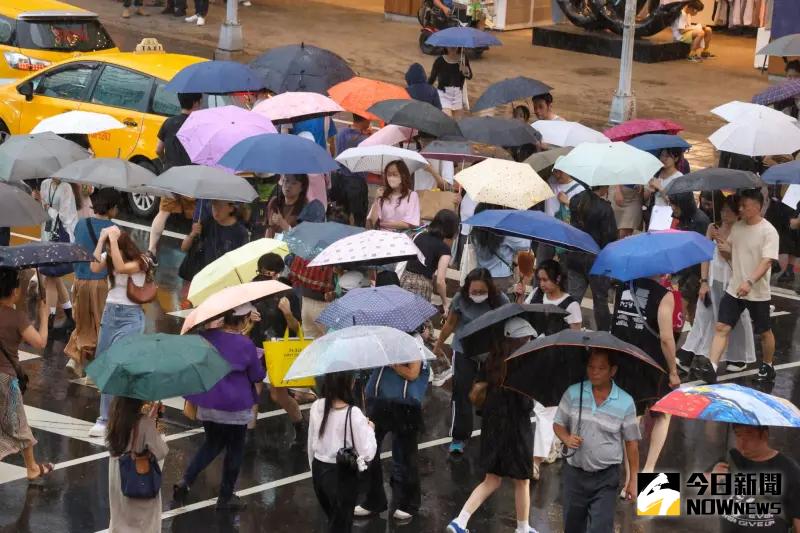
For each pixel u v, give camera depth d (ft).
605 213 130.11
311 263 111.04
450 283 166.30
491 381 95.50
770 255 128.57
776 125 154.71
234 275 113.19
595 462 87.66
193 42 319.88
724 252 132.16
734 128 154.51
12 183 137.28
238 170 134.41
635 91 285.64
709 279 134.00
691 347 136.77
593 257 130.00
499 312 95.35
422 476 111.55
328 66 175.83
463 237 150.00
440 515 104.17
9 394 104.73
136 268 113.19
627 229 155.94
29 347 138.92
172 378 84.64
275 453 115.03
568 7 334.03
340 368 88.22
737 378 137.69
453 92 216.33
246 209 141.38
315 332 123.75
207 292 113.09
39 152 134.00
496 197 126.62
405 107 153.28
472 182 128.88
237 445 101.60
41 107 188.55
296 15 368.27
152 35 326.03
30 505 103.24
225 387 99.35
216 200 131.95
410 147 164.35
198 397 99.14
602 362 85.87
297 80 173.17
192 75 159.33
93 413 122.72
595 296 132.36
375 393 99.40
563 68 307.99
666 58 324.80
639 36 330.95
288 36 332.60
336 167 137.08
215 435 101.30
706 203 153.28
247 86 160.45
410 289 127.24
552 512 105.29
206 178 128.36
